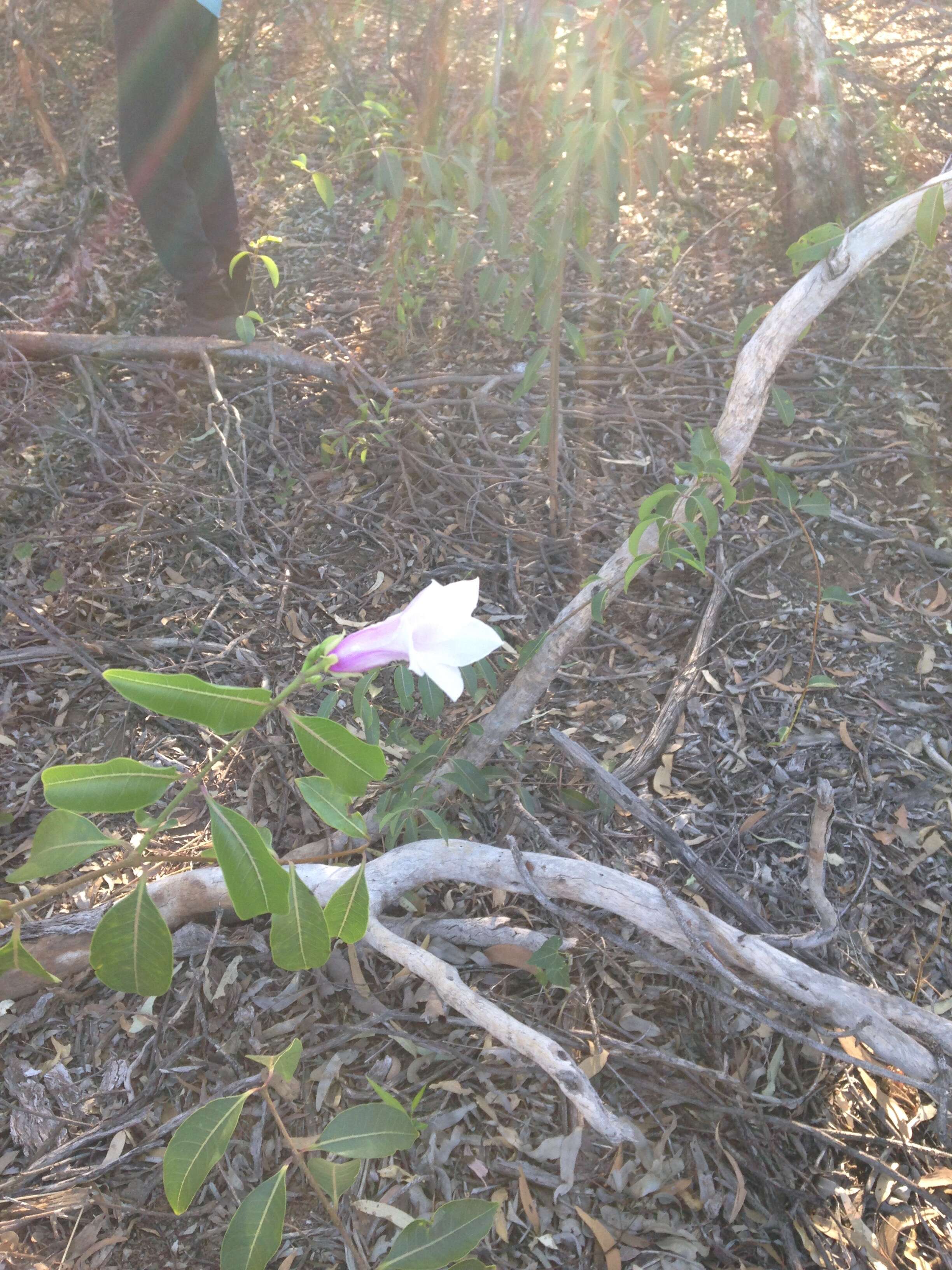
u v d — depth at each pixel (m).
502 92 5.16
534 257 2.81
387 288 3.73
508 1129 1.86
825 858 2.28
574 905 2.21
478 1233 1.29
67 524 3.19
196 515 3.25
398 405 3.54
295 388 3.76
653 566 3.09
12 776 2.48
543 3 2.91
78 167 4.86
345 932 1.31
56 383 3.75
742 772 2.52
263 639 2.86
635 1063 1.90
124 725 2.60
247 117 5.43
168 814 1.13
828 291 1.96
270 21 5.82
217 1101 1.25
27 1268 1.67
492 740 2.32
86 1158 1.83
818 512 2.23
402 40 5.79
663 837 2.09
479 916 2.20
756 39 4.17
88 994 2.07
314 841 2.35
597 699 2.72
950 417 3.60
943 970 2.12
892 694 2.70
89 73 5.69
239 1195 1.78
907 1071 1.79
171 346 3.72
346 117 4.87
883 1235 1.72
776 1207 1.76
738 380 2.06
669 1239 1.72
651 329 3.99
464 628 1.12
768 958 1.85
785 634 2.88
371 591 3.02
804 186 4.36
